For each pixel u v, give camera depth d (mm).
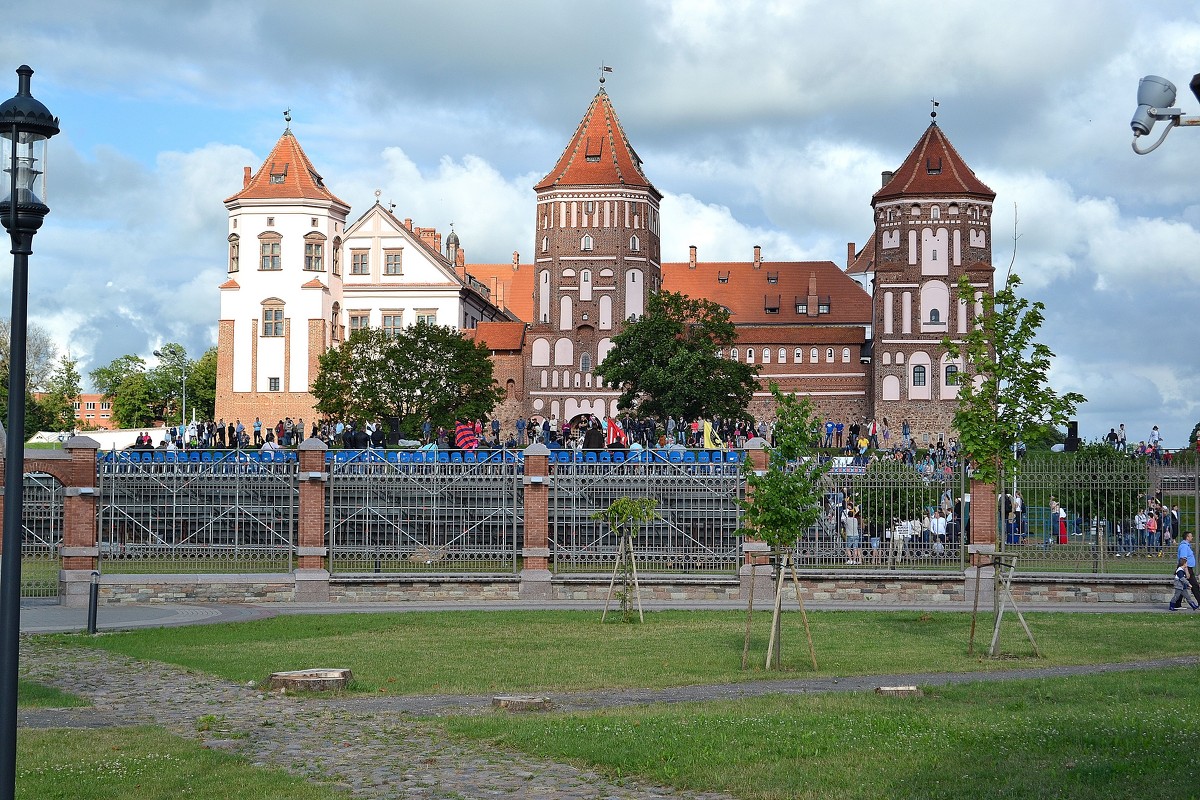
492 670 23734
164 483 39812
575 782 14602
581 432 76250
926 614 34375
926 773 14281
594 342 117062
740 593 38625
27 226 12555
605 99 122125
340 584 38750
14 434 12438
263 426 103125
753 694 20938
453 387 85500
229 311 103750
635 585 33469
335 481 39406
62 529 39500
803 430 25094
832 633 30000
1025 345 28797
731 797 13781
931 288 116625
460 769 15305
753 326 134375
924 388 116438
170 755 15922
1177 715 17594
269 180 105250
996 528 38688
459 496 43281
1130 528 39125
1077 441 70562
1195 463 38656
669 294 94812
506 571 39625
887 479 39750
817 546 39531
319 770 15320
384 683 22172
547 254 118000
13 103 12523
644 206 118812
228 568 39500
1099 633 29438
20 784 14398
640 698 20719
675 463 41062
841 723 17328
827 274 141000
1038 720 17234
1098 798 13008
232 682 22500
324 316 104062
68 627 31469
